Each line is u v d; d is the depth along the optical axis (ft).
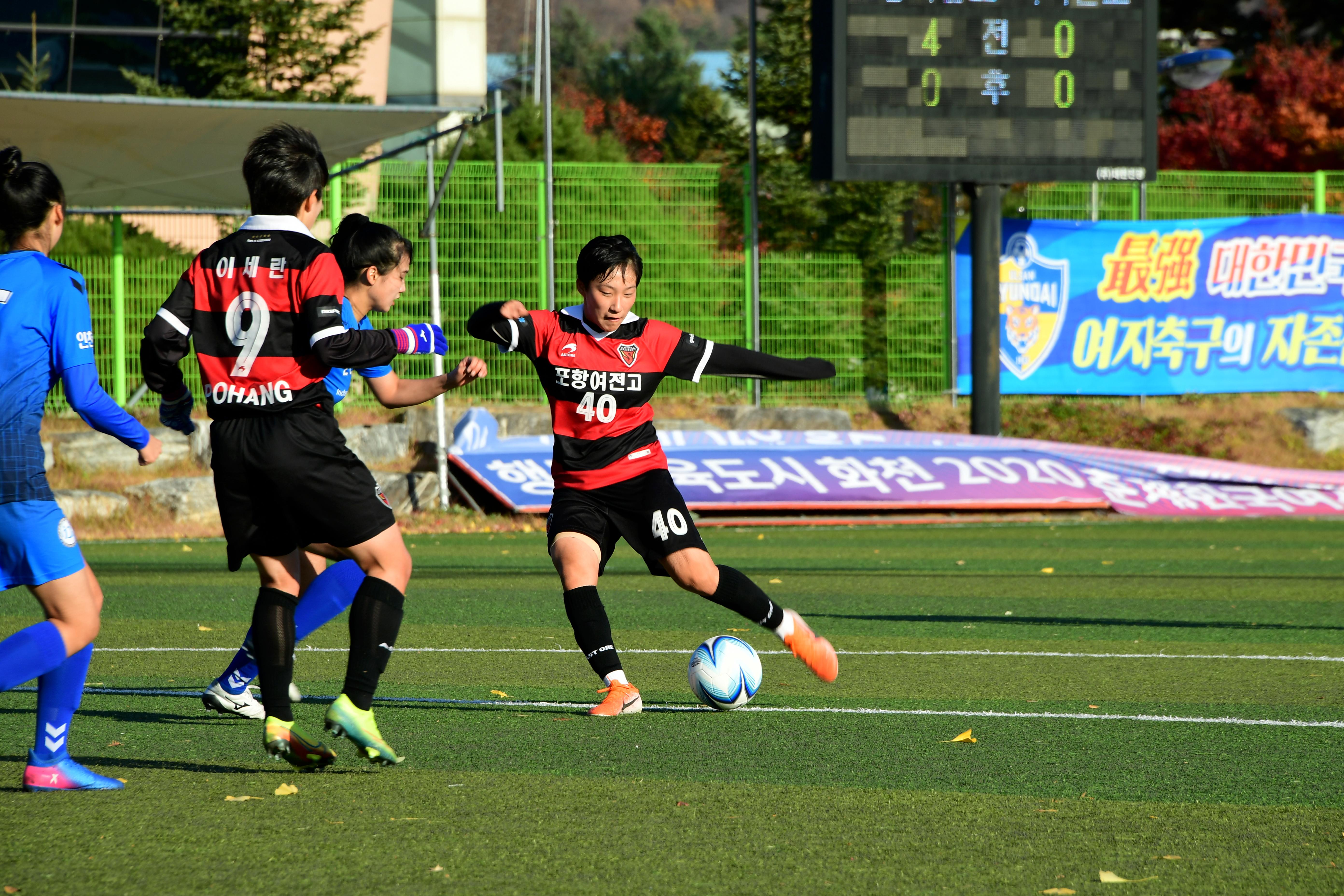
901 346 201.05
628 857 35.68
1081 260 202.18
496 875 34.09
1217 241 204.54
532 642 78.54
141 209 177.78
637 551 56.59
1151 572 116.78
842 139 172.14
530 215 186.39
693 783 44.16
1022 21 175.73
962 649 76.07
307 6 217.15
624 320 55.06
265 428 42.93
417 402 47.60
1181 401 209.15
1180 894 33.06
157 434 168.04
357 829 38.34
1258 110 309.22
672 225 193.16
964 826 39.04
